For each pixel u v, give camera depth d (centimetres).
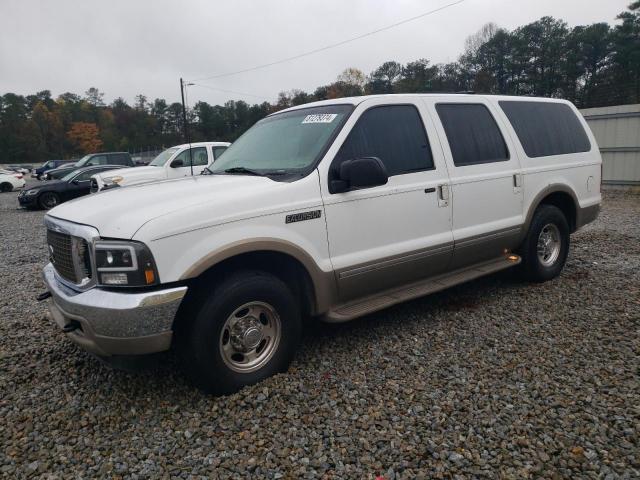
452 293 525
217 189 331
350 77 8462
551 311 457
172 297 287
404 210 402
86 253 301
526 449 258
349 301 386
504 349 379
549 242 550
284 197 337
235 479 245
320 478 244
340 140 372
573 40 5762
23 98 11975
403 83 6669
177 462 260
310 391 324
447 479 240
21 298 571
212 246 302
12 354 403
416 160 417
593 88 5362
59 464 263
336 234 362
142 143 10931
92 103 13488
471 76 6556
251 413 299
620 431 271
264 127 456
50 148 10556
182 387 339
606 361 352
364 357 374
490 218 473
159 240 285
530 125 531
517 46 6125
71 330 309
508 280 560
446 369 350
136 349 287
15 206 1964
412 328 429
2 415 312
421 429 278
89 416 307
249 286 316
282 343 340
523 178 501
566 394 309
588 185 584
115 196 344
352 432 278
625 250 694
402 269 406
